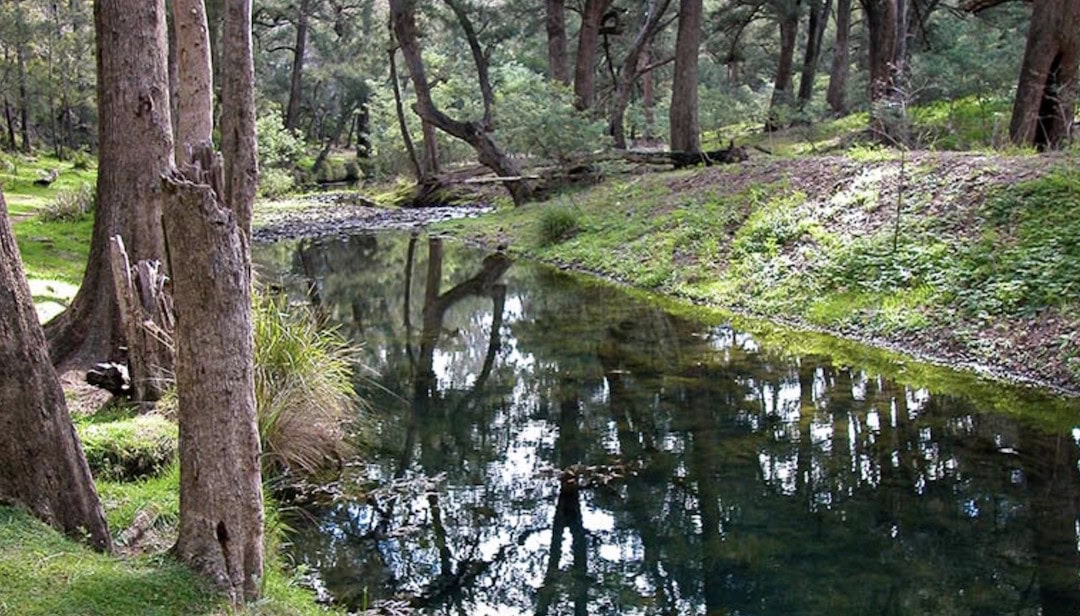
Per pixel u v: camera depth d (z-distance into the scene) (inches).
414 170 1489.9
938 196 465.4
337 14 1716.3
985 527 221.9
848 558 209.5
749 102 1311.5
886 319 405.1
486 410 331.0
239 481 157.6
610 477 261.7
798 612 184.7
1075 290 358.0
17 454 160.9
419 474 266.2
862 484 250.2
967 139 711.1
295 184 1486.2
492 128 900.0
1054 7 526.3
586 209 735.1
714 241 555.8
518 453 283.3
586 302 523.8
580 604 191.8
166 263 282.7
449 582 202.8
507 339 440.1
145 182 307.0
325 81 1931.6
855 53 1734.7
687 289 522.0
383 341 449.7
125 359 294.4
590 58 1010.7
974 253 409.4
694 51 865.5
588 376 368.5
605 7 1008.2
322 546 220.7
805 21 1766.7
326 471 265.7
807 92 1332.4
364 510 242.4
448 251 757.3
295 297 564.4
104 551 167.8
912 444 277.7
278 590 177.9
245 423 158.2
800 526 226.7
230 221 154.4
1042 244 393.1
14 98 1718.8
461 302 545.3
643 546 219.3
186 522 157.6
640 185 737.0
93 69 1784.0
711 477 259.9
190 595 149.6
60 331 305.7
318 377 272.1
